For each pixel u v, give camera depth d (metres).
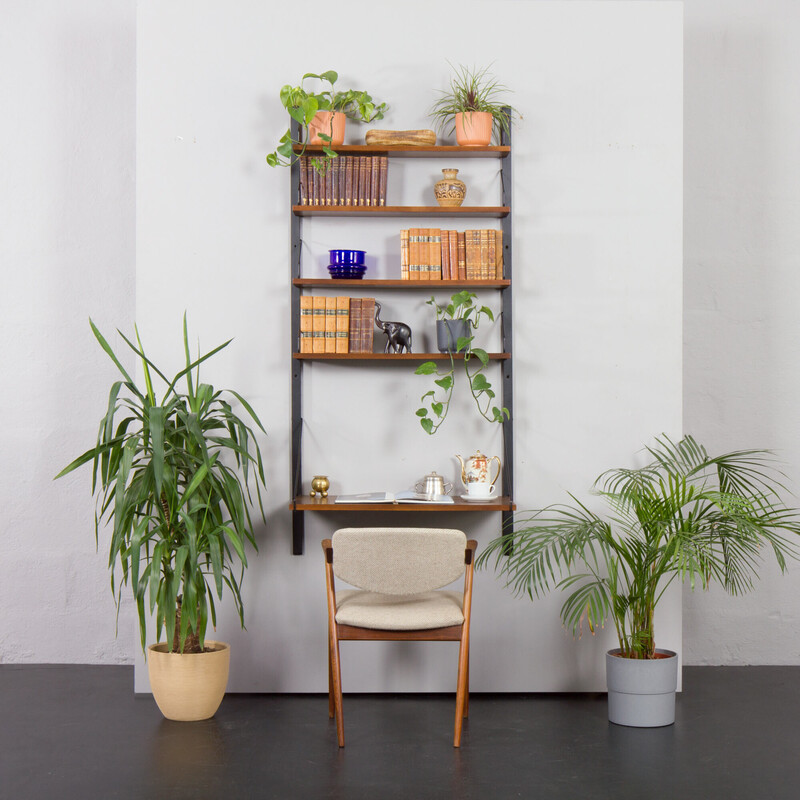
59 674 4.09
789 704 3.63
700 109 4.36
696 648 4.32
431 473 3.83
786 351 4.35
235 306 3.80
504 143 3.81
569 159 3.84
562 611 3.80
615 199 3.84
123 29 4.34
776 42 4.36
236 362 3.80
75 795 2.67
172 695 3.34
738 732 3.28
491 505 3.52
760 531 3.17
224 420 3.76
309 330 3.68
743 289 4.35
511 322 3.80
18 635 4.28
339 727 3.10
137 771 2.87
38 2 4.32
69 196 4.31
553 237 3.84
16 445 4.29
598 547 3.81
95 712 3.50
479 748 3.10
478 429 3.84
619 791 2.71
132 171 4.32
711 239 4.35
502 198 3.84
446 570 2.99
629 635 3.77
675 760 2.98
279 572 3.79
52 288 4.30
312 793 2.69
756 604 4.32
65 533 4.27
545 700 3.72
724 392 4.34
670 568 3.38
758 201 4.35
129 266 4.32
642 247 3.84
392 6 3.84
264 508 3.79
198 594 3.33
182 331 3.79
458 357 3.67
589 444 3.83
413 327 3.88
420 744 3.14
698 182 4.35
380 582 3.00
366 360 3.83
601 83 3.84
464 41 3.84
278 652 3.79
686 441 3.64
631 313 3.83
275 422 3.80
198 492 3.35
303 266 3.85
